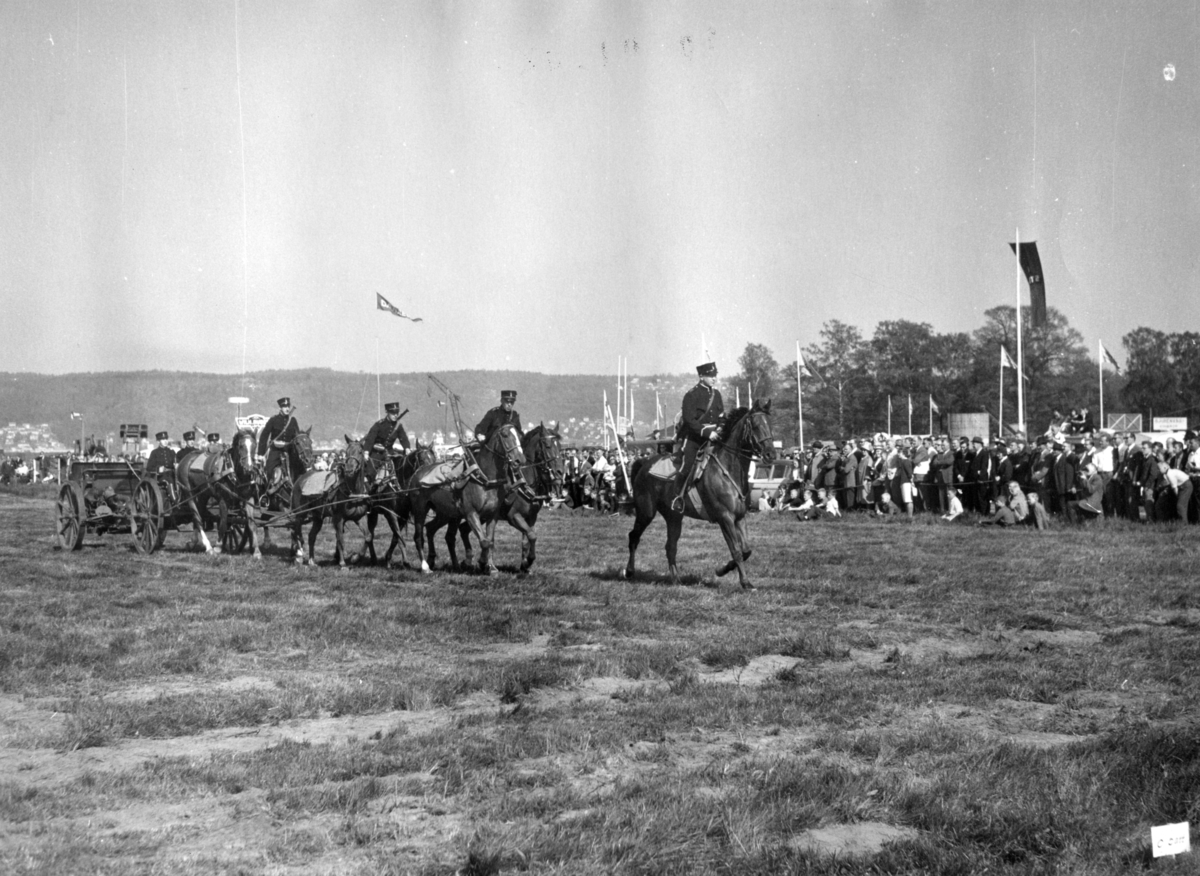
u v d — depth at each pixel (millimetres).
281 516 22875
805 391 83312
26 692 10891
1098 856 6375
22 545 26469
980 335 81438
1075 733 9305
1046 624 14430
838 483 36625
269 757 8414
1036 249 30188
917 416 81188
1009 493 30234
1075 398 78688
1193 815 6914
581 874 6102
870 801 7367
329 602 16438
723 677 11539
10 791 7555
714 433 18000
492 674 11242
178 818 7188
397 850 6551
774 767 7941
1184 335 76688
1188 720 9469
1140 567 19906
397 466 22328
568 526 33062
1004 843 6629
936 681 10953
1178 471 28750
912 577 18750
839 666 12016
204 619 14844
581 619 14844
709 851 6516
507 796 7410
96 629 14039
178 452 26547
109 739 9188
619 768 8266
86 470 26547
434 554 21641
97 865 6215
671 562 18891
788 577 19156
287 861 6352
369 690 10625
